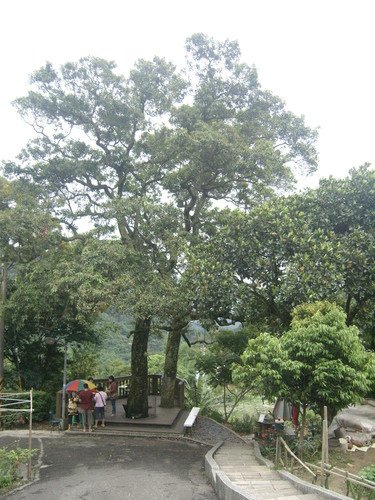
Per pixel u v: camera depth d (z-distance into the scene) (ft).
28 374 62.59
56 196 54.80
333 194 43.98
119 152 55.98
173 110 53.62
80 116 53.72
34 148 54.03
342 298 43.34
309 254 40.88
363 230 42.86
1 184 57.47
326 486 26.99
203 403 68.23
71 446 44.24
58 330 63.67
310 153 57.00
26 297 56.08
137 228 51.08
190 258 44.83
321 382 30.66
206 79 54.65
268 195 50.49
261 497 25.54
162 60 53.88
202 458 40.78
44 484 32.55
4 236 50.34
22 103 53.36
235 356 61.57
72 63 52.29
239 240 43.45
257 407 76.38
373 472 28.60
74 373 69.67
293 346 31.91
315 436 38.50
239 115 56.65
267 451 38.70
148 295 44.55
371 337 51.24
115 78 52.65
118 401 65.00
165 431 51.11
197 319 48.62
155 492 30.96
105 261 46.60
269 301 43.73
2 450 34.81
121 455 41.11
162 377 66.80
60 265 49.24
